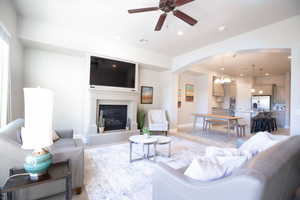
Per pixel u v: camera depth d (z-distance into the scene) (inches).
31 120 49.8
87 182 78.5
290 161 41.1
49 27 125.8
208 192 35.1
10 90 100.3
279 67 235.6
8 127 69.1
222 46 149.6
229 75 304.8
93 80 150.7
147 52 185.5
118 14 108.7
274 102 299.3
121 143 151.8
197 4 94.0
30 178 49.8
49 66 145.3
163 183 47.0
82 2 95.9
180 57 200.7
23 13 110.0
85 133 151.1
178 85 240.5
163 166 49.1
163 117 207.8
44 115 51.6
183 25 121.0
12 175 51.2
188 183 39.4
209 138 179.6
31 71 137.3
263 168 31.8
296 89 103.3
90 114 148.6
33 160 49.6
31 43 125.0
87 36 143.4
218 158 45.7
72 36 136.3
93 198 66.2
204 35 138.4
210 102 274.7
